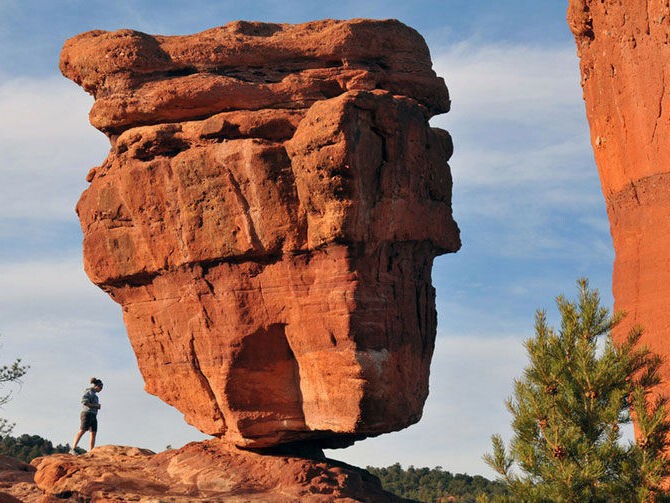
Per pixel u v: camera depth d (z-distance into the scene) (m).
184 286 28.33
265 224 26.73
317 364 26.64
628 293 23.53
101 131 29.81
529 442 21.61
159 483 27.92
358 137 25.72
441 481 51.22
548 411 21.52
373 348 26.30
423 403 28.67
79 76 29.86
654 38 23.16
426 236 28.22
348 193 25.66
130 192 28.69
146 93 28.58
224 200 27.22
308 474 27.31
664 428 20.75
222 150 27.17
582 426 21.42
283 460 27.78
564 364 21.69
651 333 22.83
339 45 28.72
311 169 25.83
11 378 41.44
